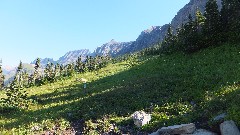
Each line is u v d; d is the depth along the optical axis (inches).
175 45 2861.7
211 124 823.7
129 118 1059.9
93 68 4190.5
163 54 3043.8
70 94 1829.5
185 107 1074.7
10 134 995.9
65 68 4891.7
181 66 2137.1
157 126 942.4
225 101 994.7
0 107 1451.8
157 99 1270.9
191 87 1382.9
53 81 3385.8
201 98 1137.4
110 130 983.6
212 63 1918.1
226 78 1369.3
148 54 4672.7
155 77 1865.2
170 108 1098.7
